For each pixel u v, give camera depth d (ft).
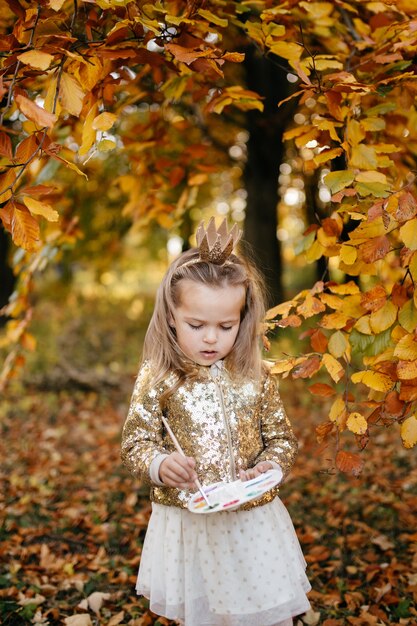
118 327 38.96
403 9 8.19
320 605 9.44
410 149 9.22
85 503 14.29
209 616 6.70
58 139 11.74
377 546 11.42
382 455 17.22
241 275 7.03
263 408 7.41
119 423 22.22
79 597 9.98
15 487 15.15
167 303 7.21
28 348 11.95
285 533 7.07
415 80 7.63
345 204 7.34
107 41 6.78
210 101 9.36
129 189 12.66
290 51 7.88
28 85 8.77
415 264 6.30
